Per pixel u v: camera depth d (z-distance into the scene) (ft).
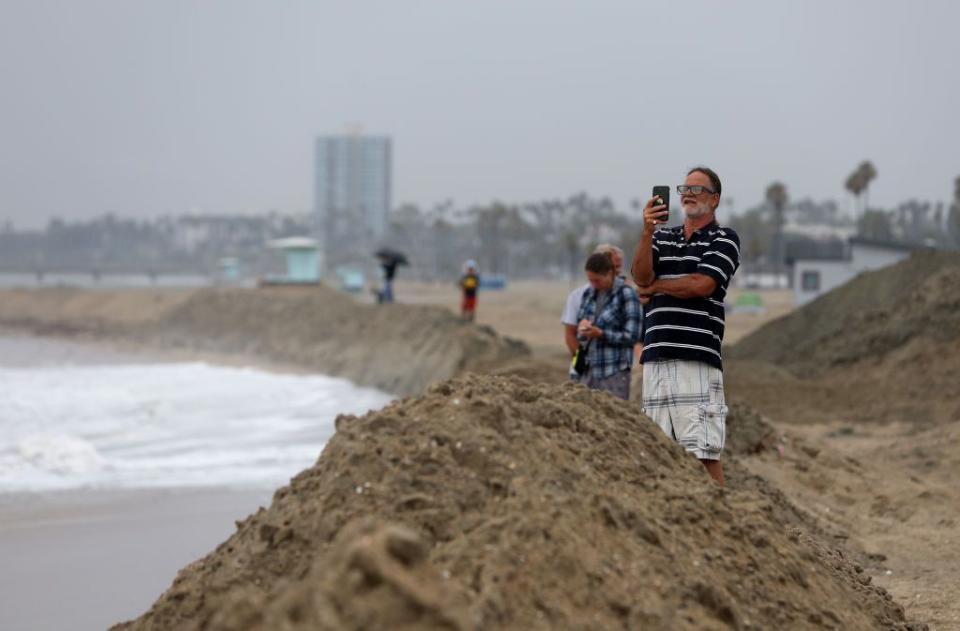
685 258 60.29
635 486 47.57
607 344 80.23
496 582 36.04
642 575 40.11
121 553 91.20
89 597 78.07
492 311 513.45
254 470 135.54
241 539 46.50
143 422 185.37
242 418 192.44
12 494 116.98
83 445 143.74
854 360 221.46
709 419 59.72
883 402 188.24
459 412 46.34
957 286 223.92
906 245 436.35
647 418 55.31
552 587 37.22
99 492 118.93
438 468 42.80
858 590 53.36
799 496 103.09
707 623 39.42
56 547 92.89
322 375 293.23
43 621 72.18
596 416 52.24
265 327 408.46
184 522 103.76
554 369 159.43
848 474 115.14
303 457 146.82
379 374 258.98
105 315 627.87
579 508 42.04
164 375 289.53
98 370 307.99
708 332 60.13
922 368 202.90
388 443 44.34
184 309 511.81
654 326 60.80
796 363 234.58
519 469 43.39
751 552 46.80
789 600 44.83
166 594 47.11
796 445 121.39
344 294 456.86
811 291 450.71
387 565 31.50
